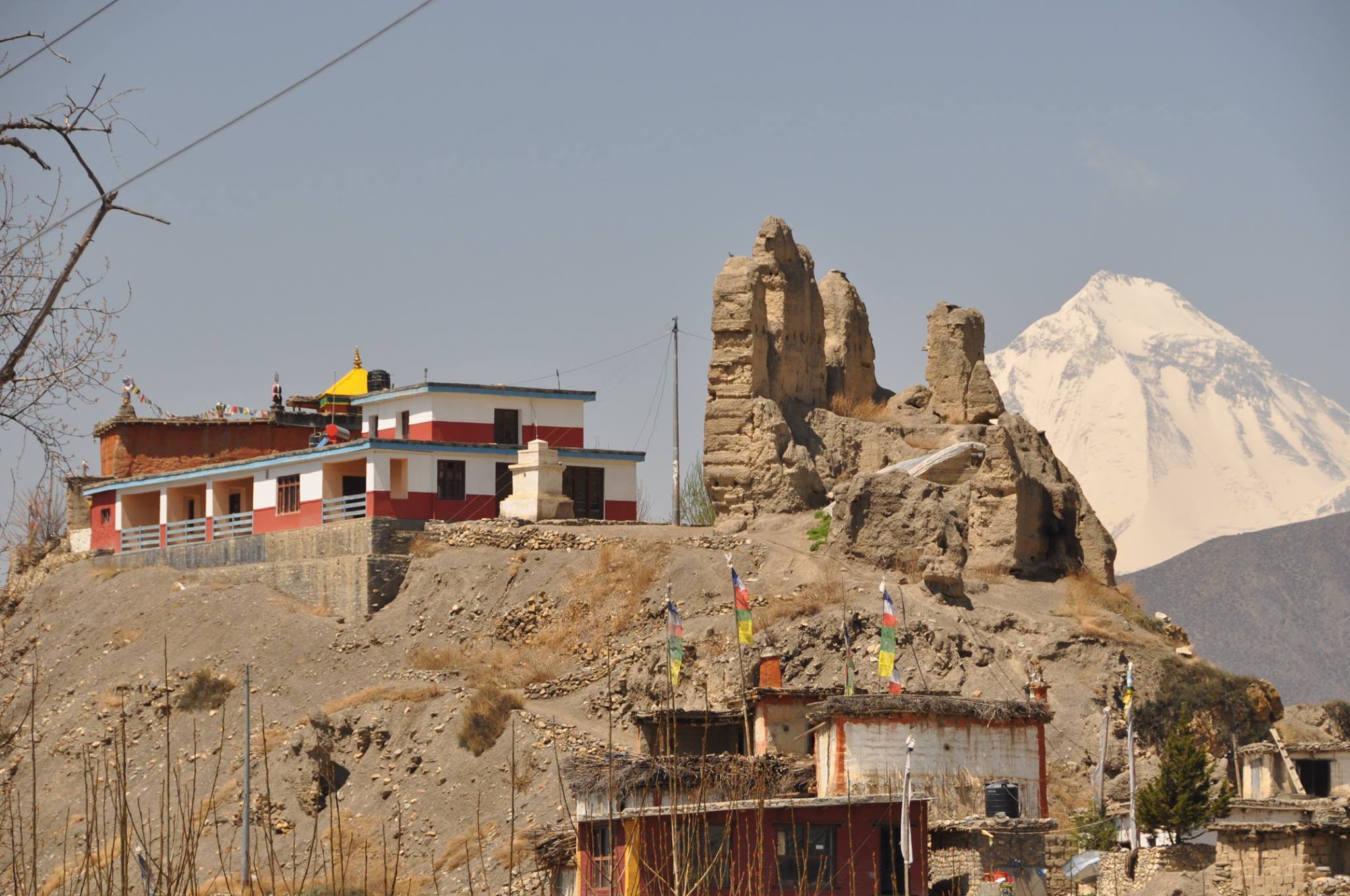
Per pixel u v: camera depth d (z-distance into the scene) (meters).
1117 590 120.81
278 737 112.75
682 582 117.88
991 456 117.44
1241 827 69.88
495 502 134.75
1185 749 77.75
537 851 72.06
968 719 68.75
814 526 122.44
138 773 113.38
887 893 61.62
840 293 144.12
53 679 130.12
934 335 138.25
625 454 139.88
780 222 136.75
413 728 109.06
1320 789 84.00
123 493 151.50
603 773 66.44
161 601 134.00
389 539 129.38
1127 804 86.31
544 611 120.31
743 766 68.25
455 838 98.69
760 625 109.31
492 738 105.94
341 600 128.00
